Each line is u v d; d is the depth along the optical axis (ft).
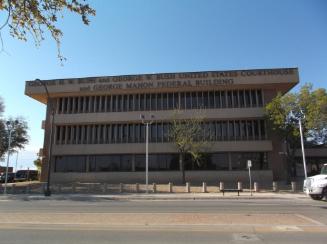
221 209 57.67
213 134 160.35
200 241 29.50
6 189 123.65
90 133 166.71
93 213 50.78
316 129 133.28
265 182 151.53
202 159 158.30
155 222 40.60
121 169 162.81
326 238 30.53
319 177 75.61
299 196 93.97
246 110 160.56
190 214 48.70
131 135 163.94
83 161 165.48
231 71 160.15
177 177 157.28
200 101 164.76
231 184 145.89
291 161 145.79
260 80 158.40
